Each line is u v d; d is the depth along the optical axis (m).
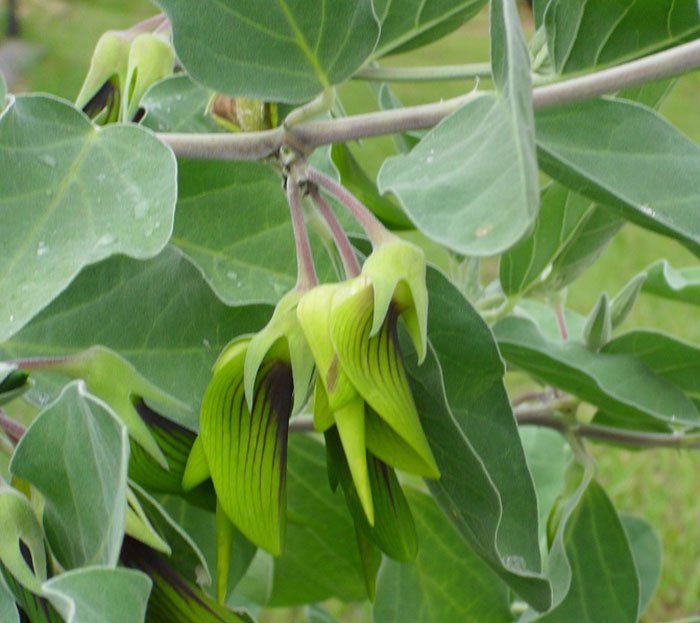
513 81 0.47
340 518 0.63
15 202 0.50
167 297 0.54
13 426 0.51
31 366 0.51
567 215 0.62
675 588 1.49
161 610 0.50
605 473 1.62
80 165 0.50
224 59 0.52
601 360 0.61
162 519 0.50
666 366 0.61
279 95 0.53
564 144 0.53
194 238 0.56
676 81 0.59
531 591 0.54
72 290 0.54
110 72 0.59
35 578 0.48
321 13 0.52
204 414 0.50
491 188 0.47
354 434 0.49
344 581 0.66
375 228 0.50
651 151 0.53
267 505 0.50
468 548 0.63
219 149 0.53
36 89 3.27
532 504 0.54
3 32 3.66
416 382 0.52
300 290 0.50
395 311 0.50
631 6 0.55
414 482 0.64
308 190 0.52
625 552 0.61
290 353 0.50
